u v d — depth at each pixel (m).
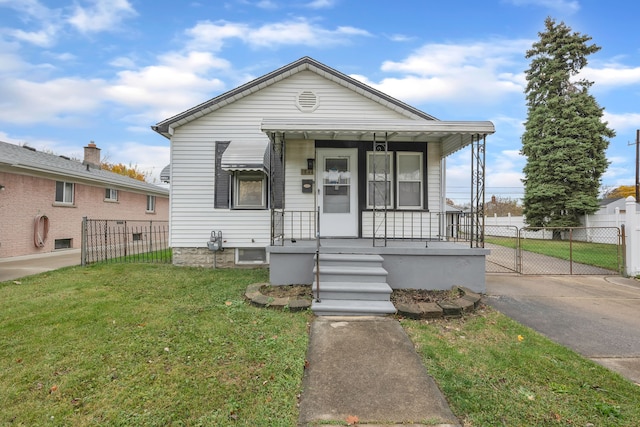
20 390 2.83
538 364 3.36
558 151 17.89
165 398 2.72
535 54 19.31
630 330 4.37
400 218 8.12
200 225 8.59
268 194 8.53
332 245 6.54
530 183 19.03
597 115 18.14
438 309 4.77
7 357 3.41
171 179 8.55
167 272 7.75
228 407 2.62
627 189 35.09
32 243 11.12
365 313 4.82
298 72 8.59
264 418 2.51
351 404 2.73
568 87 18.53
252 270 8.14
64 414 2.53
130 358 3.40
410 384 3.03
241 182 8.60
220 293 5.87
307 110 8.56
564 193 17.61
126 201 16.47
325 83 8.60
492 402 2.73
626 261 7.86
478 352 3.64
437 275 6.12
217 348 3.63
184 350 3.57
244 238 8.57
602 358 3.58
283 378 3.07
